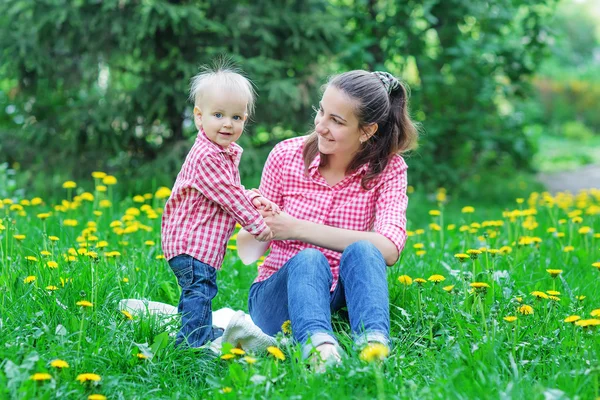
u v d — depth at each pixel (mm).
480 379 2262
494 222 4312
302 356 2398
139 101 7543
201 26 7316
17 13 7680
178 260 2807
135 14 7375
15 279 3062
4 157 8008
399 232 2875
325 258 2688
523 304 3049
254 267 4172
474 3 10305
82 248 3645
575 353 2504
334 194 3000
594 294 3488
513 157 11617
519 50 10695
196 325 2762
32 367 2266
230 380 2287
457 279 3344
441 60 10359
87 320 2678
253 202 2826
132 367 2512
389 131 2975
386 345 2400
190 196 2783
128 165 8164
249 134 8133
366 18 10062
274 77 7625
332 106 2832
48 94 8172
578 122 26172
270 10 7887
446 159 10898
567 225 5211
